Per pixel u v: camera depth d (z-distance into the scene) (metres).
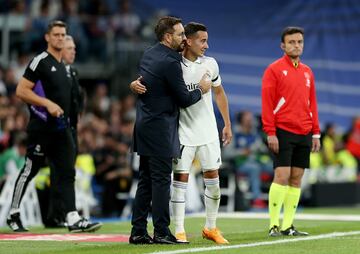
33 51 68.31
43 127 35.84
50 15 70.19
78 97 37.47
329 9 75.94
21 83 35.84
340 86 75.50
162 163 27.80
